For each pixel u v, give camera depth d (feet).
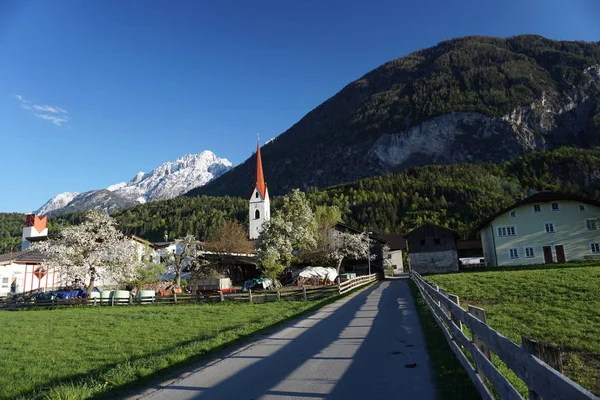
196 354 33.37
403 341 34.37
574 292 58.49
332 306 69.56
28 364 36.24
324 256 179.01
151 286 147.64
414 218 432.25
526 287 67.97
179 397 22.33
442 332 36.01
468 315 21.71
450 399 18.99
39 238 212.43
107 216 128.16
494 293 65.82
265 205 301.43
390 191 519.19
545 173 479.82
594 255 144.36
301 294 92.84
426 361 26.81
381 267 195.62
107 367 33.09
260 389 22.68
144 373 27.50
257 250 157.79
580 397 7.88
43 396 23.97
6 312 102.32
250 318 62.08
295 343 36.52
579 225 152.76
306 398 20.58
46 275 167.53
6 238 437.17
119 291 120.78
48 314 87.76
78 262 119.85
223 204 588.09
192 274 162.30
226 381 24.97
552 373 9.56
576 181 448.65
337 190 578.25
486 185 483.10
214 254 162.09
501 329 39.24
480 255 270.26
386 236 305.12
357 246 182.19
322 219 198.59
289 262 156.04
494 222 161.99
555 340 34.37
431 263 187.83
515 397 12.64
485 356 18.35
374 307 63.31
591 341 33.58
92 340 48.08
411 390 20.80
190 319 64.28
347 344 34.50
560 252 152.46
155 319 67.10
